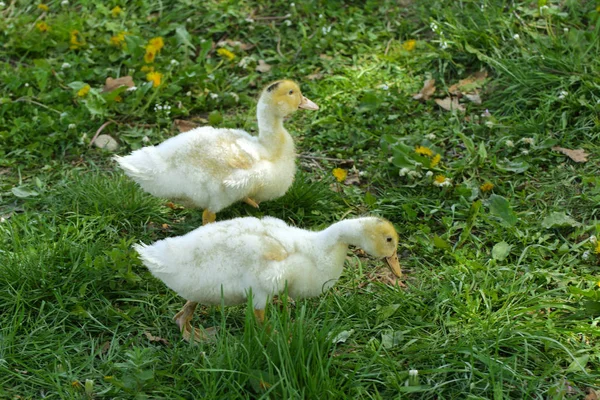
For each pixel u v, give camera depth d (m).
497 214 2.22
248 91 2.63
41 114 2.51
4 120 2.51
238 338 1.94
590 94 2.47
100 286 2.06
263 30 2.80
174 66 2.66
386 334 1.98
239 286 1.94
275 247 1.94
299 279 1.96
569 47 2.58
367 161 2.40
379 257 1.99
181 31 2.74
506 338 1.95
